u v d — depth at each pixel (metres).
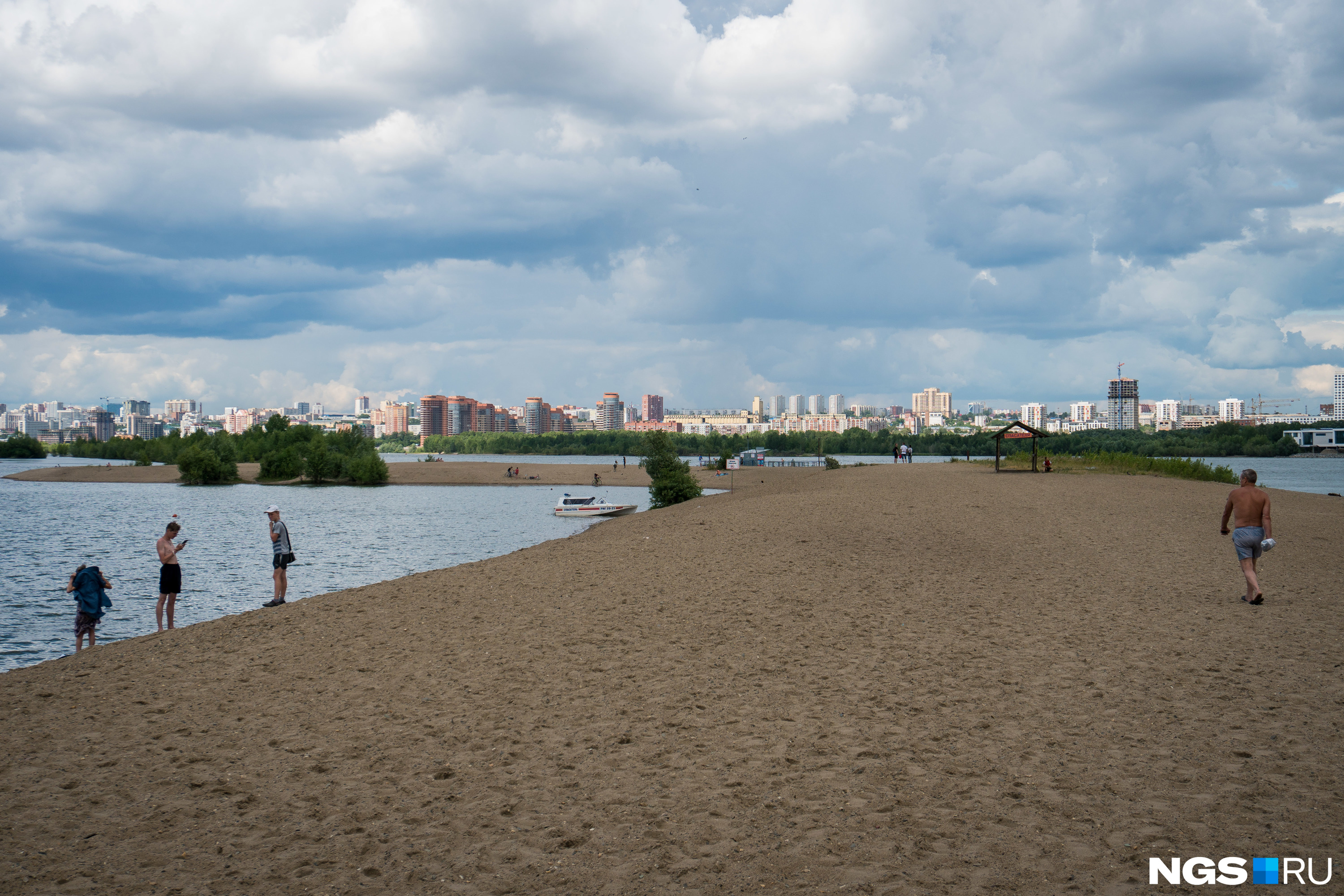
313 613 15.88
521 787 6.99
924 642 11.41
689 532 24.36
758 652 11.22
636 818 6.25
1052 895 4.83
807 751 7.47
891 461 168.38
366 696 10.08
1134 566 17.31
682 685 9.85
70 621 26.05
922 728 7.95
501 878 5.41
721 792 6.65
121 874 5.71
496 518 66.75
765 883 5.14
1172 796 6.13
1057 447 166.50
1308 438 179.50
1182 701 8.42
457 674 10.88
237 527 57.56
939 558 18.61
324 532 54.88
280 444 157.50
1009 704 8.55
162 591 19.17
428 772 7.47
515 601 15.80
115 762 8.08
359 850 5.94
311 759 7.95
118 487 112.44
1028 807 6.06
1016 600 14.13
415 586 18.34
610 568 19.05
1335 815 5.69
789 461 153.62
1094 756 7.01
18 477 128.75
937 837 5.66
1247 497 13.40
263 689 10.68
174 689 10.87
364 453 155.88
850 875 5.18
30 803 7.05
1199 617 12.44
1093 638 11.33
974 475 44.66
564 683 10.20
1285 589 14.60
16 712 9.98
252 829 6.41
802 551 19.80
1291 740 7.18
